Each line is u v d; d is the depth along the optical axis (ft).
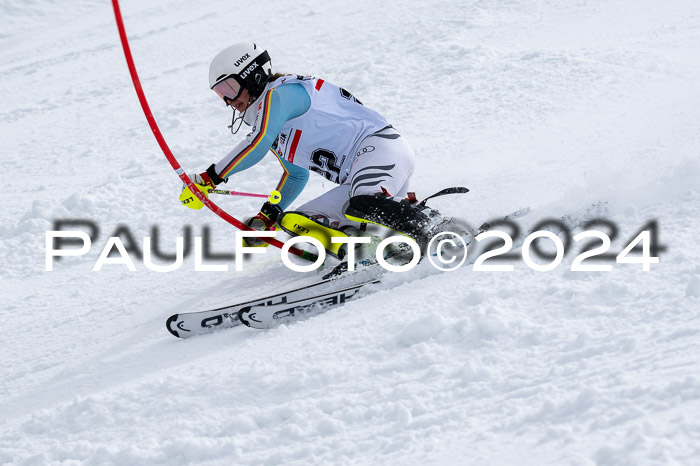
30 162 96.94
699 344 25.95
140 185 76.84
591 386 24.56
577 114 72.33
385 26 134.10
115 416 32.83
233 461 27.53
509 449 22.97
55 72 156.87
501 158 62.75
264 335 38.88
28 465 30.58
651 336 27.78
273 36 147.64
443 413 26.66
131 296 50.78
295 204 63.26
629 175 43.52
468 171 60.18
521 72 90.53
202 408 31.91
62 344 44.98
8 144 107.96
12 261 62.80
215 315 41.34
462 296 35.65
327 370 31.99
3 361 44.24
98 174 85.76
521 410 25.26
